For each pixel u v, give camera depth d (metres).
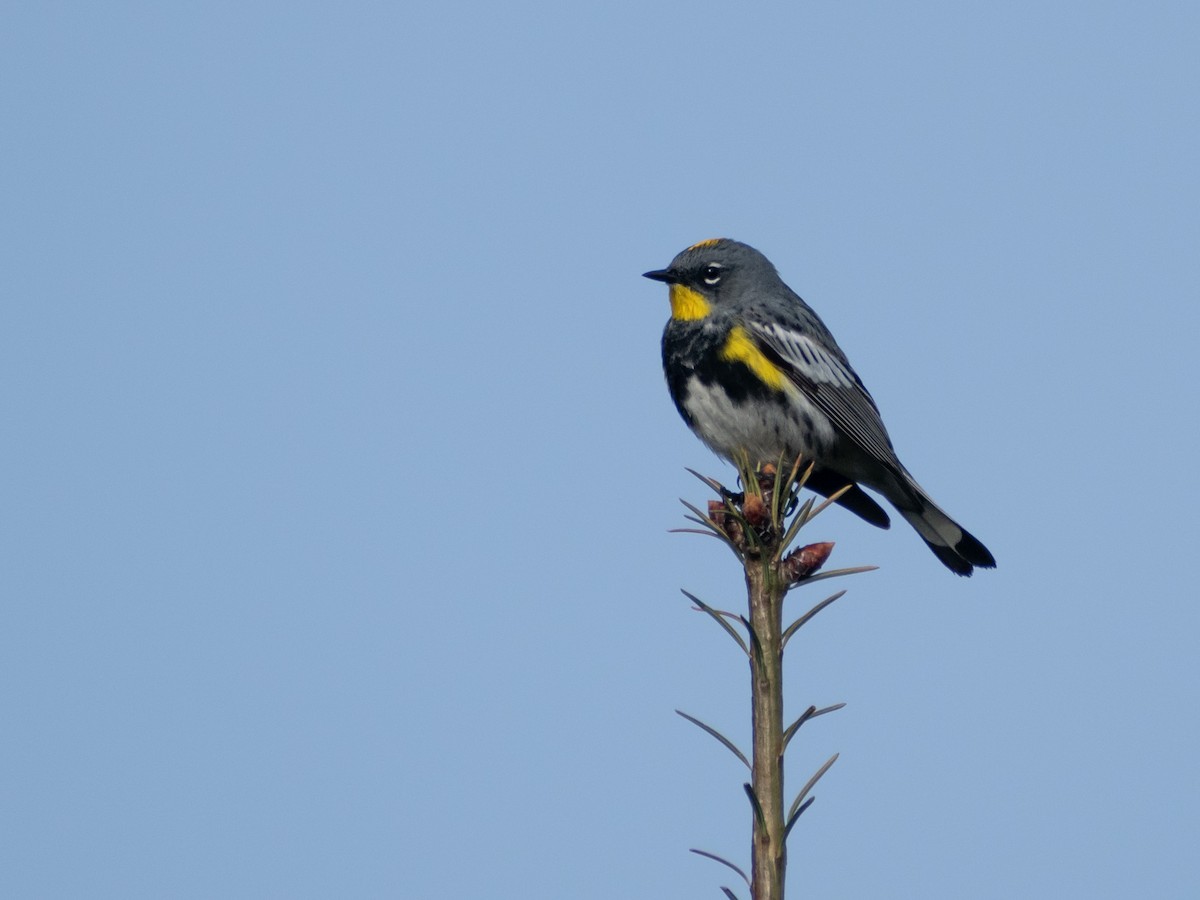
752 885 4.97
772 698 5.25
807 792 4.90
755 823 5.02
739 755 5.19
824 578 5.84
